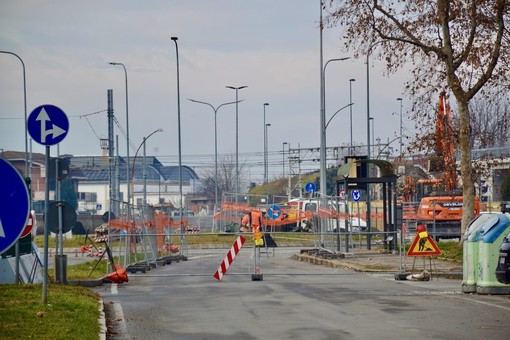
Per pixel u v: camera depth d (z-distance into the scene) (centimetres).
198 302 3547
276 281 4678
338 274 5238
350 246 7562
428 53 6288
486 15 6034
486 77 6106
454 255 6044
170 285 4478
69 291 3462
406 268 5419
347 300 3559
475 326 2709
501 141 9050
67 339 2247
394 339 2447
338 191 7881
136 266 5678
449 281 4631
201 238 9269
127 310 3262
